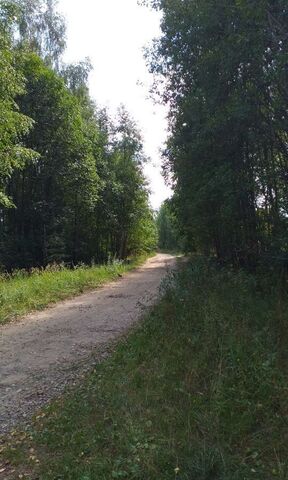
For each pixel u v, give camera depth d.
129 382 5.66
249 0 7.00
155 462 3.86
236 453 3.94
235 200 9.77
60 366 7.53
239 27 7.96
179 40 10.52
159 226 83.56
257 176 9.59
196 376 5.33
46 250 29.27
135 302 14.27
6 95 14.29
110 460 4.03
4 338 9.91
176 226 20.16
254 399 4.63
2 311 12.33
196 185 11.98
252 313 7.05
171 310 8.08
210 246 17.06
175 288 9.64
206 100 9.93
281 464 3.63
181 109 12.18
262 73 7.89
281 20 7.00
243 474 3.56
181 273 11.09
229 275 9.73
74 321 11.44
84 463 4.05
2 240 28.77
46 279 17.44
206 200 11.38
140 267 33.91
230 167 10.09
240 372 5.02
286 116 8.17
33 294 14.79
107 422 4.82
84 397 5.51
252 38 7.50
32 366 7.68
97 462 4.00
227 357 5.44
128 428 4.47
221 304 7.49
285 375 4.92
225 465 3.67
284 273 9.08
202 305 7.65
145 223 44.31
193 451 3.92
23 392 6.45
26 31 26.52
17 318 12.17
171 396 5.08
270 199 9.51
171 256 56.84
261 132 8.86
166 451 3.98
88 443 4.38
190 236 19.50
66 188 29.83
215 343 5.89
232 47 8.10
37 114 26.80
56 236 29.86
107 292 17.39
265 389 4.67
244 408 4.50
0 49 14.15
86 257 35.41
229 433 4.21
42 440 4.69
